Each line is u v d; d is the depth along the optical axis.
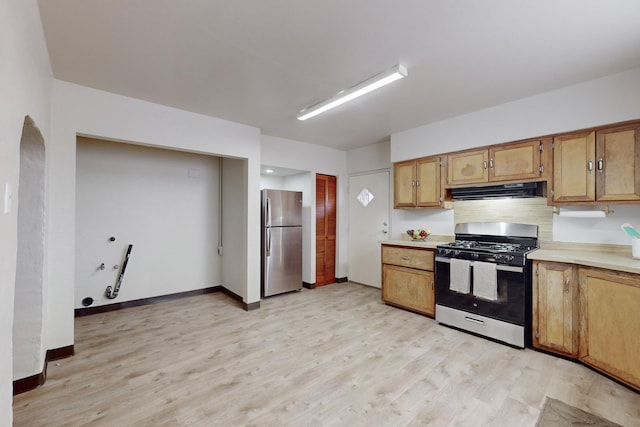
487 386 2.09
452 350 2.64
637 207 2.52
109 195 3.76
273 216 4.39
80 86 2.60
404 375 2.24
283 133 4.19
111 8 1.63
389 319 3.43
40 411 1.83
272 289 4.36
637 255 2.29
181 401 1.93
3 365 1.06
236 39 1.93
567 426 1.70
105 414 1.81
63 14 1.68
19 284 2.05
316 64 2.25
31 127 1.80
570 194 2.64
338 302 4.11
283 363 2.42
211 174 4.66
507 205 3.31
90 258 3.62
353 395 2.00
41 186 2.13
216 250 4.71
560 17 1.70
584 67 2.30
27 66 1.41
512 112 2.97
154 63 2.24
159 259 4.15
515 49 2.04
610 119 2.42
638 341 1.96
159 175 4.16
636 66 2.29
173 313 3.65
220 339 2.88
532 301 2.65
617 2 1.56
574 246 2.83
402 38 1.92
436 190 3.64
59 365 2.38
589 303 2.29
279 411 1.84
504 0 1.56
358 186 5.21
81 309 3.55
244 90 2.72
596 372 2.26
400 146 4.04
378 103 3.03
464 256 3.06
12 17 1.11
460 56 2.14
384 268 3.98
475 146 3.26
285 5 1.60
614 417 1.76
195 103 3.02
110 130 2.75
